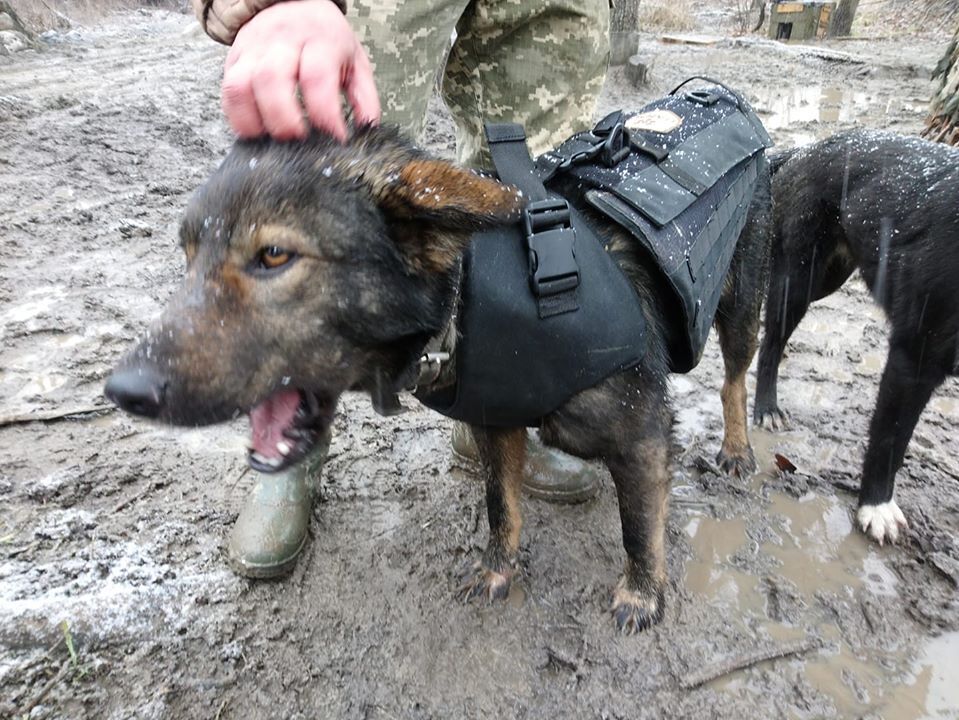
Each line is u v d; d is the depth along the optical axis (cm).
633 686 68
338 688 67
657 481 68
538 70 80
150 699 64
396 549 82
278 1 51
